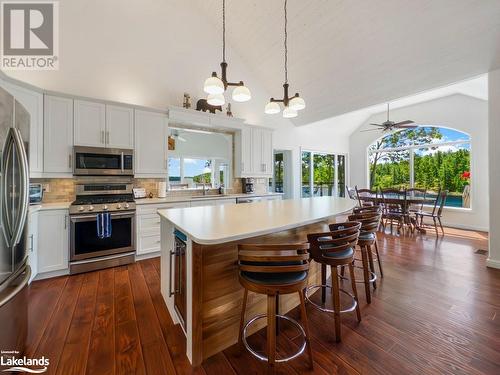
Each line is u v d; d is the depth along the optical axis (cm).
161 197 395
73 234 285
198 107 436
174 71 423
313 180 693
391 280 271
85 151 314
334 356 157
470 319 195
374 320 196
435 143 594
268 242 195
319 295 241
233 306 169
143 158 364
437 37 289
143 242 339
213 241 129
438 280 270
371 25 313
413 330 182
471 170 530
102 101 329
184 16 428
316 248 179
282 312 204
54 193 320
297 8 343
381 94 411
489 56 283
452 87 487
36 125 281
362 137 754
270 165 546
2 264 140
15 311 148
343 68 396
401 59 336
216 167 491
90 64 350
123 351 160
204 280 154
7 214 147
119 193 348
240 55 498
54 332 178
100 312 206
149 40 397
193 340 148
